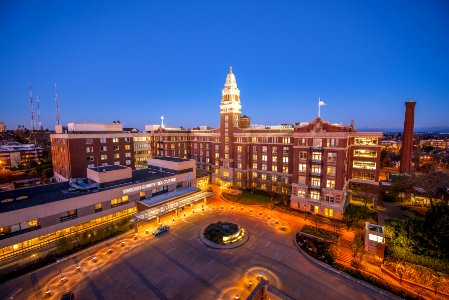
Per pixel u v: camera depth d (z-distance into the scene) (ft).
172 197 207.41
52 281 118.93
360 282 117.91
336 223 186.09
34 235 143.64
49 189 182.39
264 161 276.82
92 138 271.28
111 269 129.08
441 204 131.95
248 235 168.14
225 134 297.53
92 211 171.53
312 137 203.51
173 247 152.25
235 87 293.64
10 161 416.05
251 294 102.06
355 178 228.84
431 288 112.78
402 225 141.59
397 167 407.85
